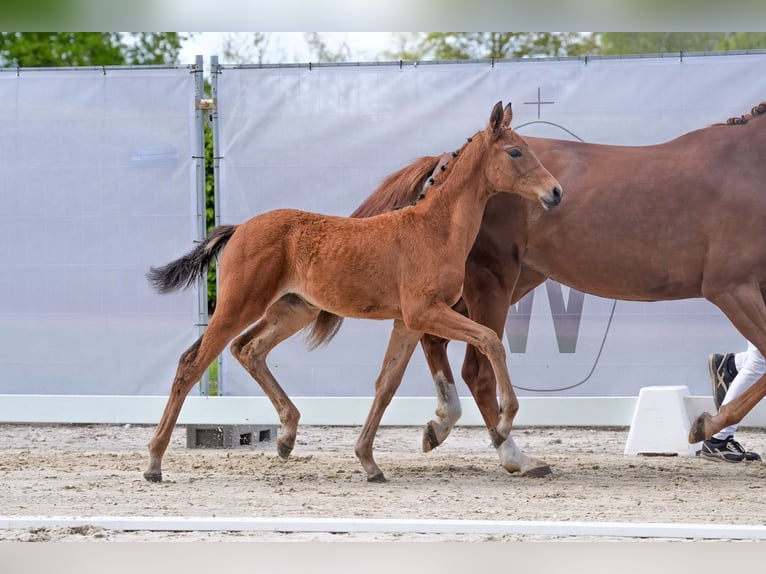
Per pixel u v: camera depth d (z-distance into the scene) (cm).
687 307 952
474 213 751
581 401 944
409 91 962
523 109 959
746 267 777
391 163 965
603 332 957
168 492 718
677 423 926
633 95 952
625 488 741
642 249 793
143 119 974
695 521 615
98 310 974
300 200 971
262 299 767
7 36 2289
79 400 966
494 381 819
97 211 976
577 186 804
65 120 977
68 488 731
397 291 750
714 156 792
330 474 809
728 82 945
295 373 968
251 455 909
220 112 972
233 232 805
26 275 979
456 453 958
